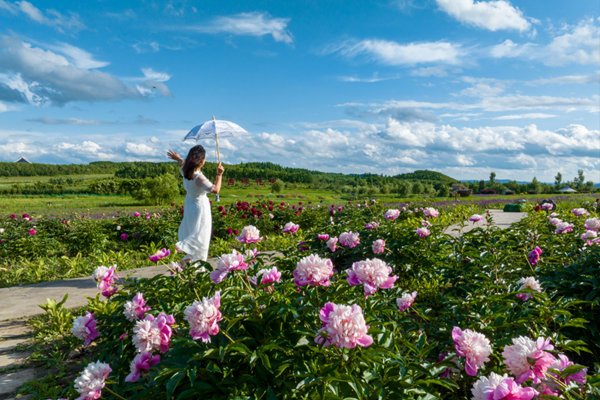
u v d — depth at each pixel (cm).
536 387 160
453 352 192
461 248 393
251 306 199
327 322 142
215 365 159
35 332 355
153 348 170
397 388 160
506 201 2827
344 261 519
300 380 156
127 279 308
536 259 336
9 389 264
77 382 157
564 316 230
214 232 985
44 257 763
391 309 211
